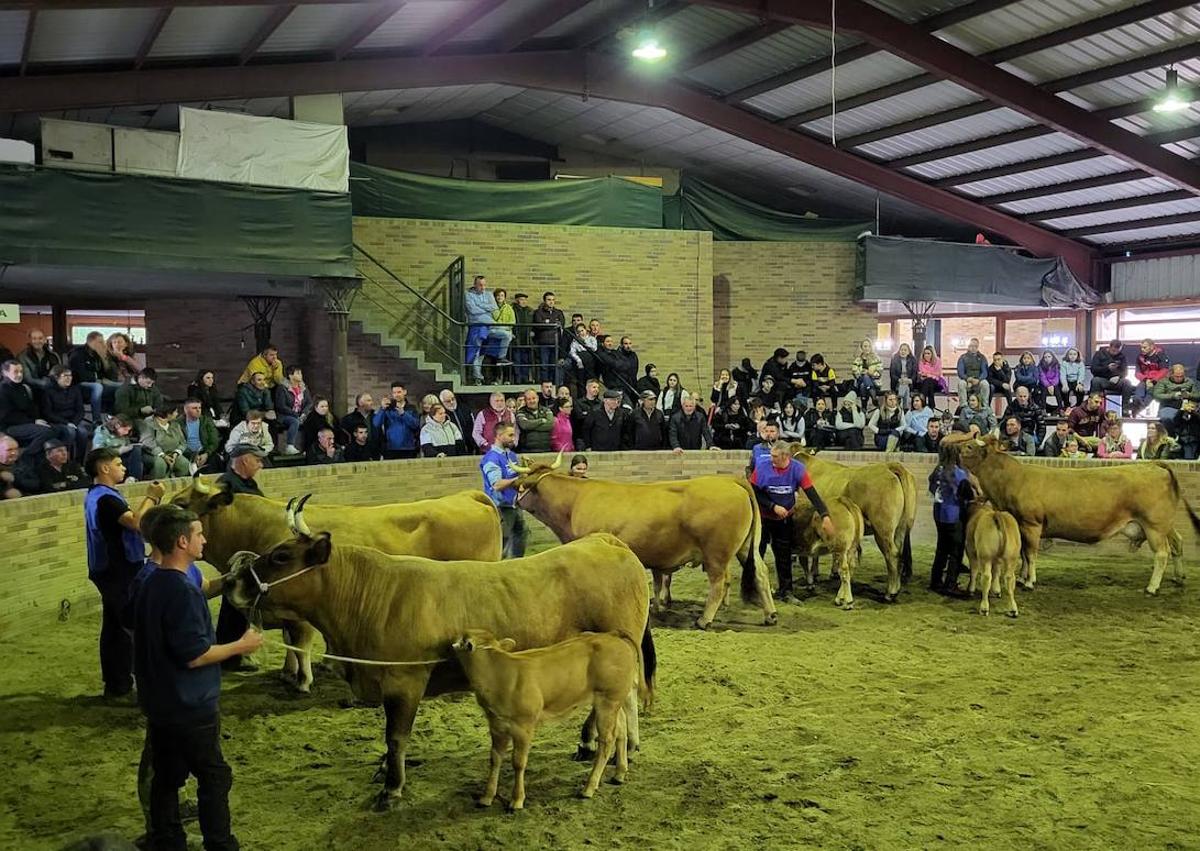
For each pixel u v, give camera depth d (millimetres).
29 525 9555
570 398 15781
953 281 22703
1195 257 21984
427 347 19047
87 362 13617
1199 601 11438
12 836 5613
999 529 10688
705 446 16266
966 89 17984
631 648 6113
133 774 6465
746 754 6801
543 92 20375
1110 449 15711
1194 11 14359
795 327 23141
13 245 13328
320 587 5957
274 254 15180
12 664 8555
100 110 15875
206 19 13125
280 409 14891
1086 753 6812
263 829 5730
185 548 4973
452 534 8273
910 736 7125
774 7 15656
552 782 6355
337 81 16422
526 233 19953
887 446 16656
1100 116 17812
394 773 6012
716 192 22969
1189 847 5496
